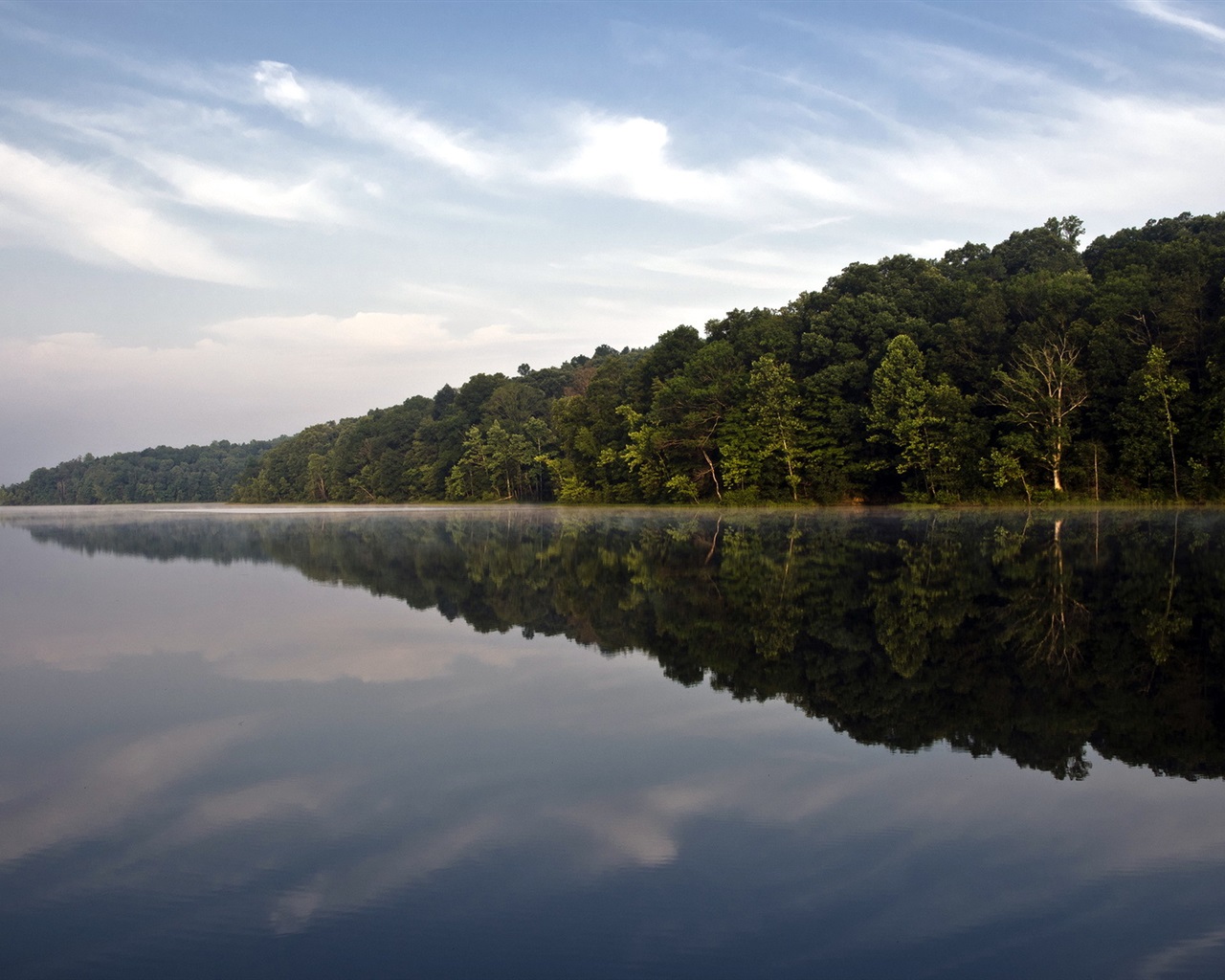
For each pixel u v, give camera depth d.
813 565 29.34
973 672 14.07
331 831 8.34
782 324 89.19
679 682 13.74
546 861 7.69
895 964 6.14
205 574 30.05
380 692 13.32
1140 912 6.77
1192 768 9.72
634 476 98.38
